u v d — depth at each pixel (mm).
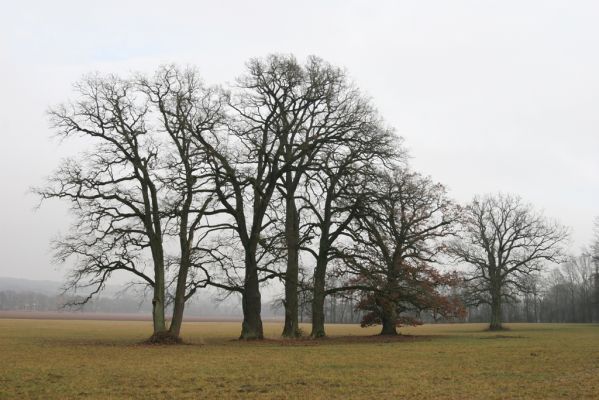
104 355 25359
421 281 41219
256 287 35500
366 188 35062
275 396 14055
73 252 31844
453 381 16766
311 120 37219
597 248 85125
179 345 31766
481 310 127750
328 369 19719
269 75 35500
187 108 33531
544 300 128250
